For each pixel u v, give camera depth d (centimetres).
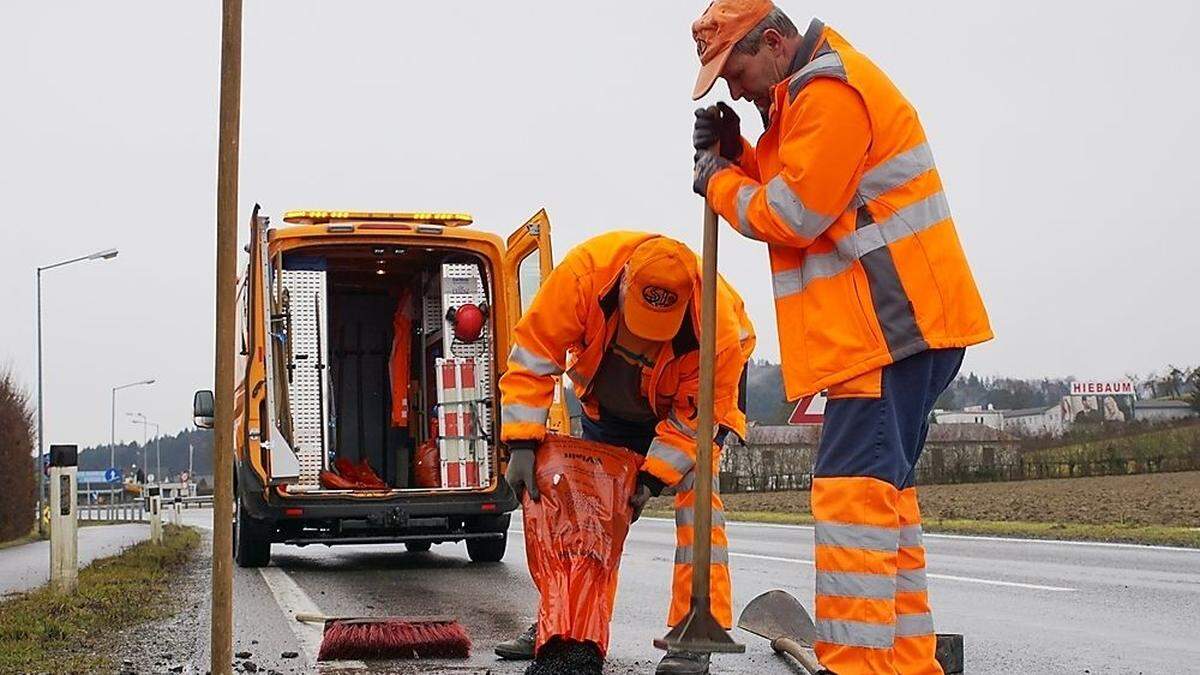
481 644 608
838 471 370
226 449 375
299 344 1096
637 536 1662
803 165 364
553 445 479
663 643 387
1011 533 1528
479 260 1088
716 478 513
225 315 373
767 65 389
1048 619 711
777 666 534
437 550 1433
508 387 483
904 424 373
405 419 1243
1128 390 8525
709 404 398
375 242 1054
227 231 372
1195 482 3244
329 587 933
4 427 3172
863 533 364
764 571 1053
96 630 677
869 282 371
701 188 401
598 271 479
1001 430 5544
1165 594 828
